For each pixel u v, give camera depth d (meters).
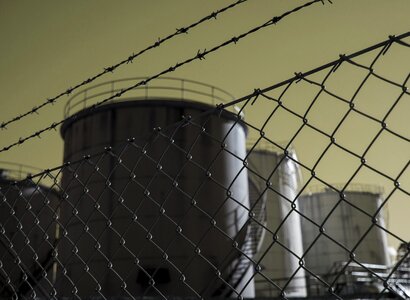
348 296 8.42
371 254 30.64
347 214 31.50
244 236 13.23
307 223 32.50
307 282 23.31
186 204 11.94
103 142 13.18
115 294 10.97
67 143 14.59
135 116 13.26
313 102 1.77
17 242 13.22
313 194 33.28
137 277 10.99
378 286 18.83
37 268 13.46
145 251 11.24
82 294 11.34
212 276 11.71
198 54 2.64
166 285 11.09
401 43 1.61
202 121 13.41
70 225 12.48
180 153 12.44
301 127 1.77
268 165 25.36
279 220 25.14
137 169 11.98
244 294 13.01
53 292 2.70
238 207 13.32
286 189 25.91
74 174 2.64
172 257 11.37
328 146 1.69
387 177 1.54
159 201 11.67
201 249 11.83
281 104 1.85
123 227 11.48
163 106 13.37
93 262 11.48
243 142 15.12
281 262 24.70
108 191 11.95
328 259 30.84
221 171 13.09
